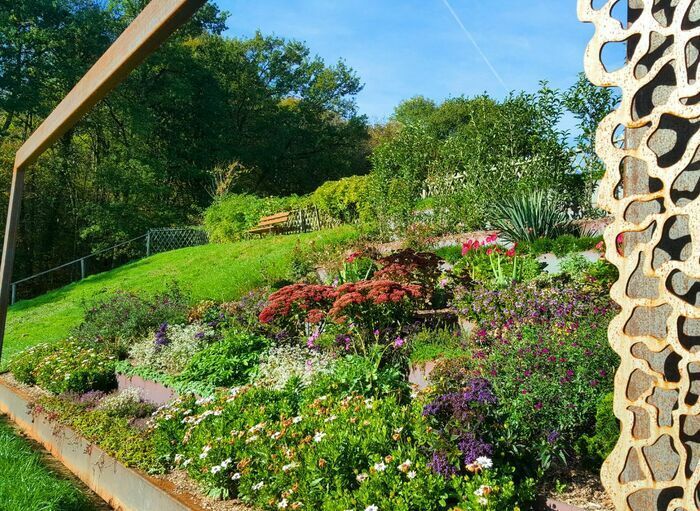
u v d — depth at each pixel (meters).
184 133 34.00
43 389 8.79
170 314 9.75
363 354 6.12
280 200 21.34
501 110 11.51
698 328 1.90
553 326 4.89
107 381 8.44
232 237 20.88
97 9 27.97
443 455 3.59
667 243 1.96
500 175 10.99
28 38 25.56
